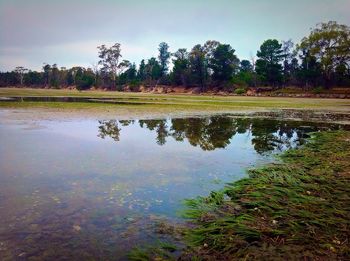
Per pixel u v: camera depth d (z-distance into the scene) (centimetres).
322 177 1237
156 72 16000
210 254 686
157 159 1562
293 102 7688
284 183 1157
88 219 855
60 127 2486
